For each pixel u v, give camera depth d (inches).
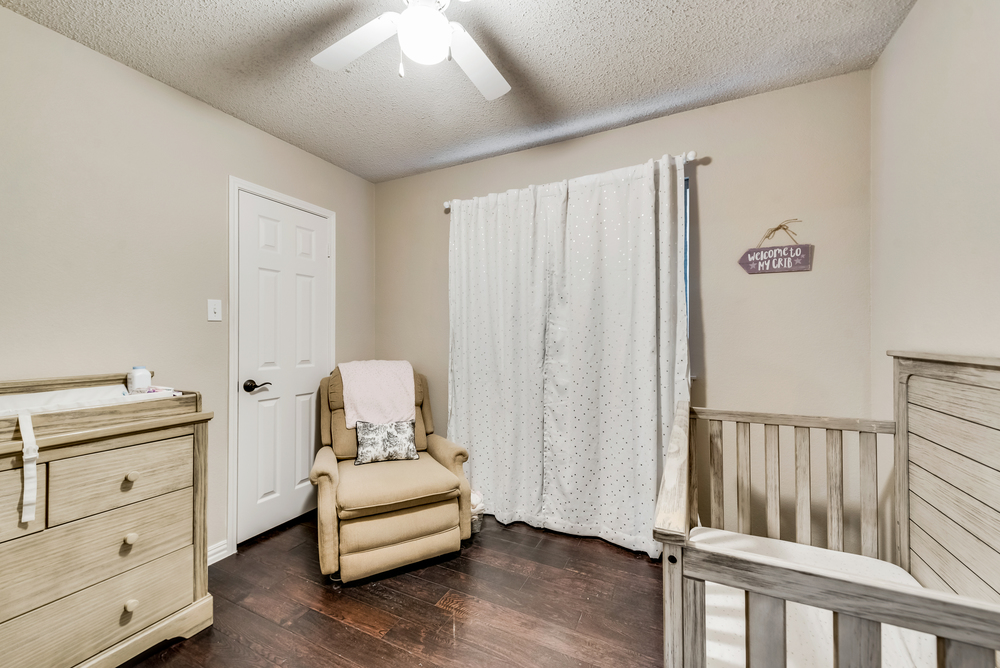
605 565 77.5
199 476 60.2
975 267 43.7
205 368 79.6
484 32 61.1
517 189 99.9
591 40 63.1
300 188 99.5
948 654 22.1
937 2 50.5
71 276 62.1
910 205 57.6
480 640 57.4
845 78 72.2
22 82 57.4
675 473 39.2
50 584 46.1
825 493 74.2
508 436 96.3
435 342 113.7
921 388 51.0
